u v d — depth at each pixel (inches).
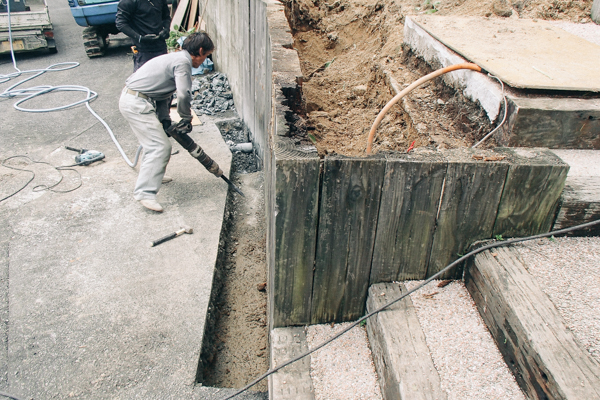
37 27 323.3
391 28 205.0
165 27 228.4
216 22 279.1
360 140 162.4
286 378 73.3
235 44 229.1
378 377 73.2
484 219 77.3
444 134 126.0
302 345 80.0
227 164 187.9
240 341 118.0
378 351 73.7
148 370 98.0
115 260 131.3
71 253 133.7
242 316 126.1
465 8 187.3
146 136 148.3
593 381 56.1
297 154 68.5
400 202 73.2
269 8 164.1
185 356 101.7
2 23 312.0
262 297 133.0
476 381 65.0
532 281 70.9
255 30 174.9
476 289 77.2
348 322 85.7
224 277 138.3
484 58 122.3
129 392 93.1
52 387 93.8
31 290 119.5
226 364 111.0
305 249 75.8
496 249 78.0
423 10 201.8
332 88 206.2
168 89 149.6
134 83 145.6
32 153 191.8
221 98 252.8
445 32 151.9
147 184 152.3
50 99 253.4
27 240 138.8
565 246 79.6
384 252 78.5
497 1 175.5
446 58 138.7
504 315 68.1
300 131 80.4
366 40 232.8
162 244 138.9
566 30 157.8
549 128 99.3
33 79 287.9
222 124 230.7
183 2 347.3
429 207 74.5
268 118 121.9
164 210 155.9
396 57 186.4
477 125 118.0
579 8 176.6
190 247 138.1
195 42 144.5
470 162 70.9
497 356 69.1
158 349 103.2
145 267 128.9
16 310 112.9
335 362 76.7
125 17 212.7
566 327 63.2
